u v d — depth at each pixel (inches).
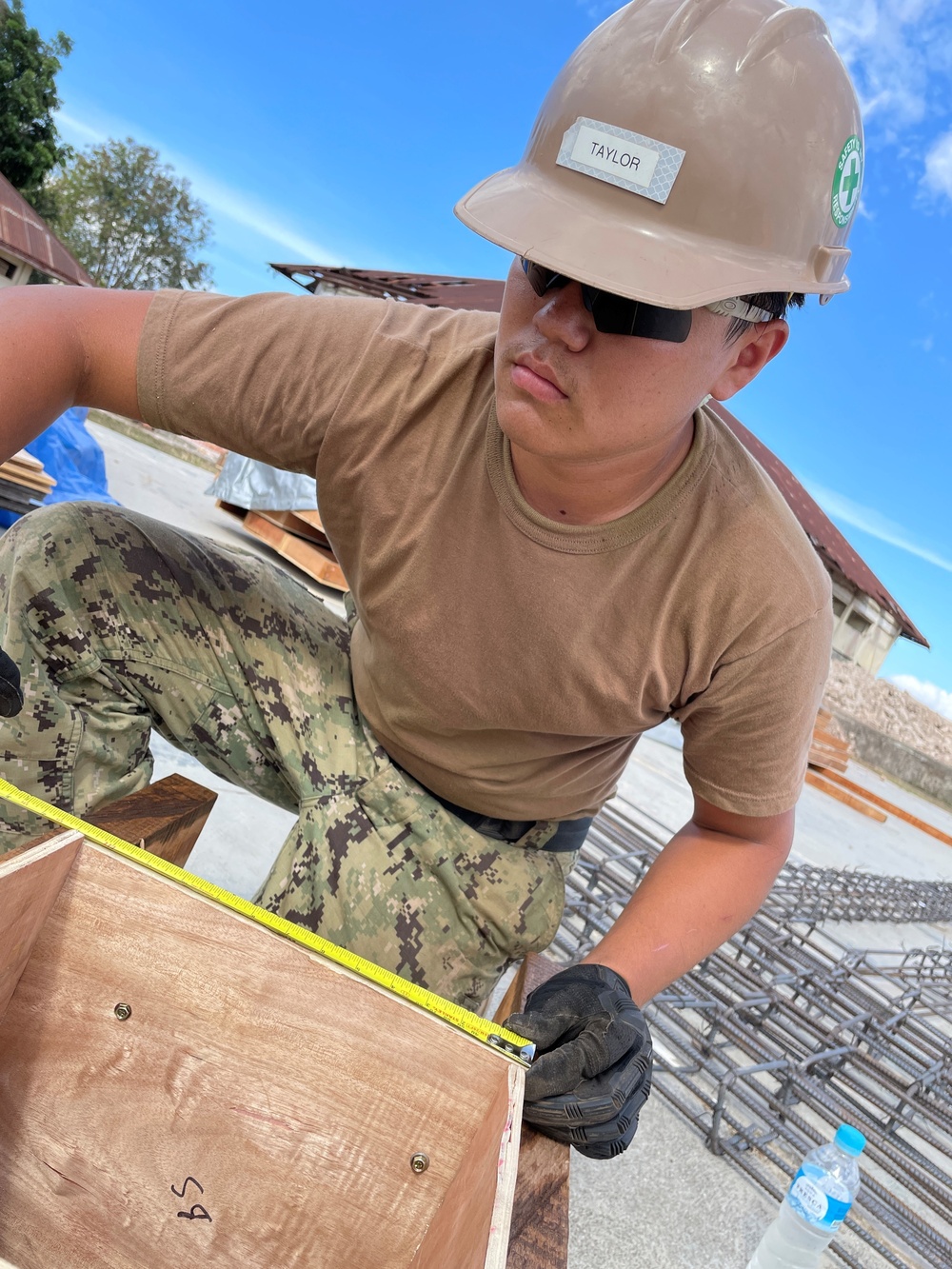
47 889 39.8
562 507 51.3
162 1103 41.1
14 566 58.5
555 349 42.1
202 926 40.5
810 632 53.8
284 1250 40.0
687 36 42.5
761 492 53.6
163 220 1546.5
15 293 53.7
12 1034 41.9
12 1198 41.4
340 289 361.7
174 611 64.0
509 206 43.5
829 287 46.1
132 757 65.6
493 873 64.4
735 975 119.6
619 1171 80.3
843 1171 68.2
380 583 57.5
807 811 328.5
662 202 41.6
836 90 45.2
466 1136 38.3
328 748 65.7
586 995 49.0
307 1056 39.9
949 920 235.8
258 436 57.8
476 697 57.7
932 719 717.9
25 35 1170.6
